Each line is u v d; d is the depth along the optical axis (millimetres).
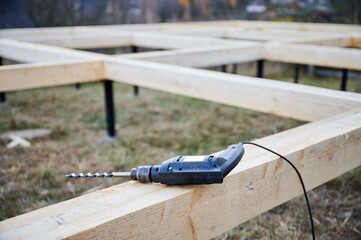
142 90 5852
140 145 3461
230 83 2234
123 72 2975
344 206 2373
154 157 3143
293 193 1213
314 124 1488
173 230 921
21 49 3941
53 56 3564
